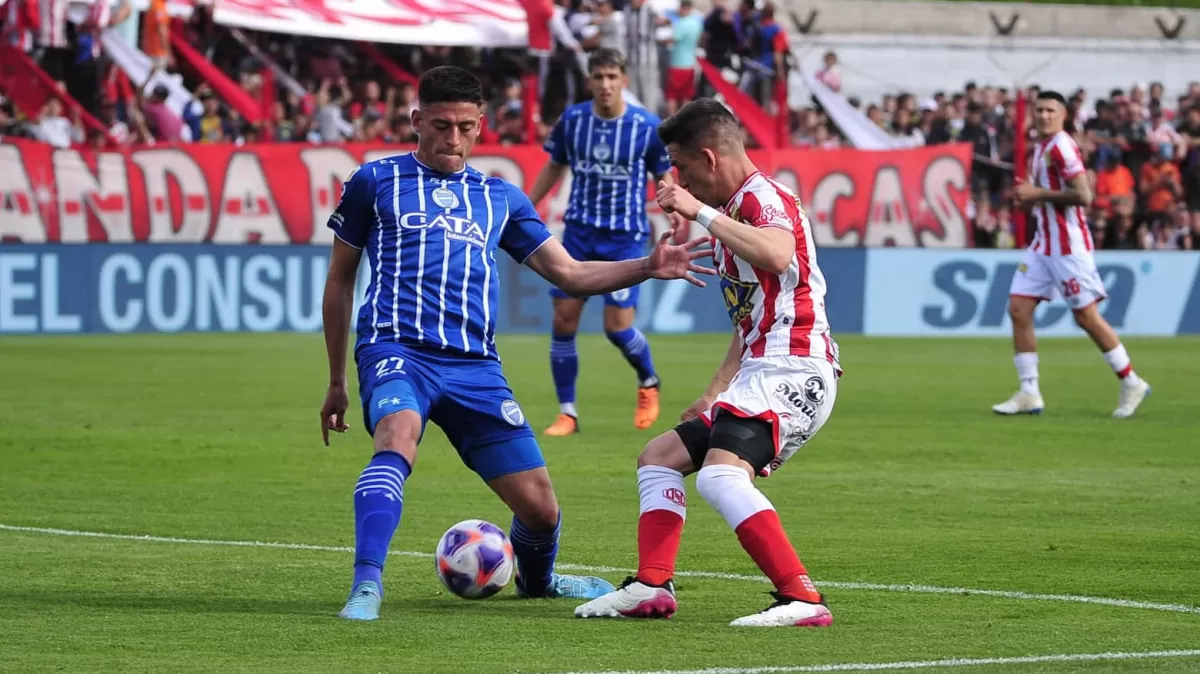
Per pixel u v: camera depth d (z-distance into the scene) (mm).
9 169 71312
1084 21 109625
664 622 18844
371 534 18812
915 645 17438
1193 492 31688
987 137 87438
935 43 104812
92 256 73062
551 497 20297
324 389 52406
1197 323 87562
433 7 83250
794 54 102188
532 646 17281
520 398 50875
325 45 85812
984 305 84000
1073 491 31750
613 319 40750
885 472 34625
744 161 19281
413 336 20062
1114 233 88125
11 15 77438
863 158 80812
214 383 54094
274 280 75500
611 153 40594
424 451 38375
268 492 31031
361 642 17438
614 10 87188
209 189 74188
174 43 80875
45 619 18734
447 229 20406
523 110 78750
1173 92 109312
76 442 38688
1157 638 18000
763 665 16281
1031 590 21234
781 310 19031
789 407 18875
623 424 43719
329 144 75375
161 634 17844
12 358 62531
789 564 18625
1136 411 48562
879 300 81938
